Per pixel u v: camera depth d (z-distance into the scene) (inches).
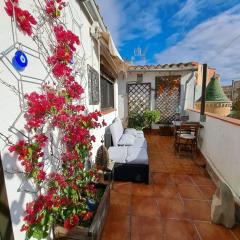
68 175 71.3
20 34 48.5
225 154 115.5
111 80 211.9
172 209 95.9
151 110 290.4
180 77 282.7
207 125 161.5
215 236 77.9
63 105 64.2
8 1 43.6
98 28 111.6
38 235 50.6
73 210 64.6
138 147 149.9
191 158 175.5
